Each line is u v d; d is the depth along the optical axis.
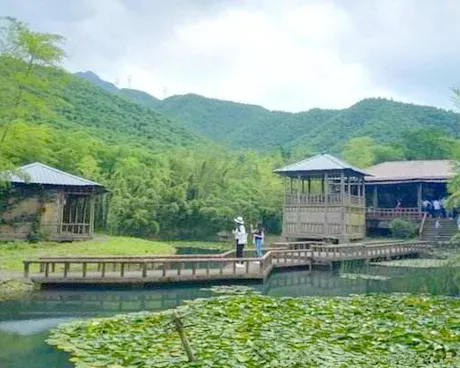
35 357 9.29
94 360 8.50
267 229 45.62
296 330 10.69
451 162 22.23
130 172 43.53
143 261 18.97
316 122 96.75
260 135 99.00
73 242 30.19
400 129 79.94
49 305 15.08
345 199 35.12
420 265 28.39
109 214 40.00
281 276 23.98
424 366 8.08
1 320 12.73
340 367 7.88
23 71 22.98
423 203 45.41
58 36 23.81
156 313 12.80
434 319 12.05
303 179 37.53
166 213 41.72
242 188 45.59
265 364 8.02
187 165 45.97
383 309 13.48
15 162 26.94
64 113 67.38
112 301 16.14
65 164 42.69
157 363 8.21
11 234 29.61
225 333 10.30
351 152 63.69
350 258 27.66
